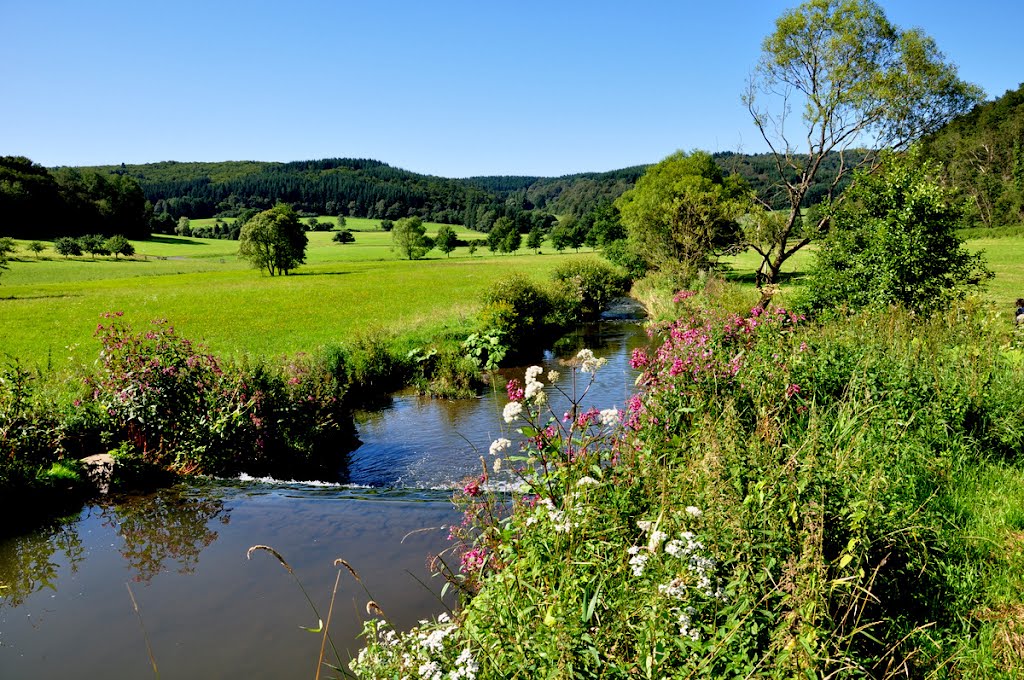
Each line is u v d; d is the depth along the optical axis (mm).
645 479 4340
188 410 10695
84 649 5418
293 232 78125
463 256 121375
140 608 6070
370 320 31203
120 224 138875
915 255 14273
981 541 4977
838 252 16438
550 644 2963
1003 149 80188
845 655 3145
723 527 3434
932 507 5457
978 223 79062
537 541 3750
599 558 3613
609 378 18641
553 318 30016
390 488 9891
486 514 4762
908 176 15562
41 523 8203
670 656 2982
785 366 7609
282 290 50000
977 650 3664
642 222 43969
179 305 39562
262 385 11766
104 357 10734
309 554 7148
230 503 8875
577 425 4941
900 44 29641
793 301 17078
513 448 12305
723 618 3213
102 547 7504
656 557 3258
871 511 4164
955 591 4316
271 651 5281
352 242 158125
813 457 4281
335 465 12000
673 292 35094
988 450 6969
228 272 80438
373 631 4180
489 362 21703
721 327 8906
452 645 3645
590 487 4191
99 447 10148
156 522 8234
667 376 6668
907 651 3613
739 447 4547
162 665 5145
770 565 3320
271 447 11156
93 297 45406
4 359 20297
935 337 8461
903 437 6320
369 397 17969
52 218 122875
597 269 39812
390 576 6512
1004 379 7965
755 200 35062
